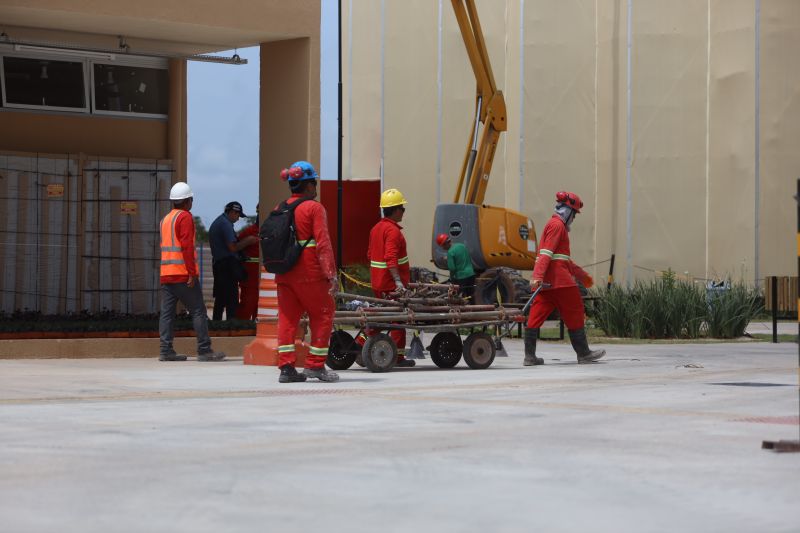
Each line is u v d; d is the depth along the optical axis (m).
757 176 33.44
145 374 13.27
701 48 34.44
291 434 7.71
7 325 16.25
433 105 39.16
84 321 17.84
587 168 36.03
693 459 6.65
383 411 9.13
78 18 16.94
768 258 33.41
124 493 5.61
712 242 34.19
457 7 27.80
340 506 5.30
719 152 34.09
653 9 34.81
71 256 19.86
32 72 19.58
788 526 4.89
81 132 20.05
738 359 15.92
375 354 13.53
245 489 5.72
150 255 20.41
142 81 20.42
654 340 22.08
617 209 35.22
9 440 7.42
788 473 6.18
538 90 36.62
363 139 41.94
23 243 19.50
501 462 6.54
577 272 15.38
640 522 4.95
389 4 40.31
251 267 20.81
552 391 10.89
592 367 14.48
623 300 23.39
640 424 8.25
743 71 33.72
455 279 22.06
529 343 14.95
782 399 10.02
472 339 14.21
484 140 28.06
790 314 30.84
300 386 11.59
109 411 9.12
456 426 8.16
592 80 35.97
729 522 4.96
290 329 12.08
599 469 6.31
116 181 20.17
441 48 38.97
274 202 18.53
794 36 33.31
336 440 7.42
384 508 5.25
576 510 5.21
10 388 11.21
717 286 24.09
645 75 34.88
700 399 10.05
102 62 20.09
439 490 5.70
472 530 4.79
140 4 16.84
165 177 20.47
